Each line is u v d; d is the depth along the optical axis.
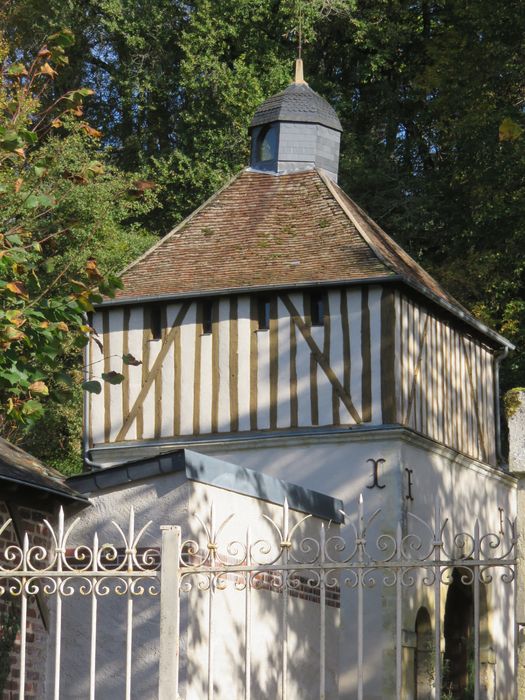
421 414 22.30
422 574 21.11
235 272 22.88
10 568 12.27
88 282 11.41
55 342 11.05
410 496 21.14
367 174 34.62
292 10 34.69
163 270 23.61
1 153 11.41
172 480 12.55
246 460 21.81
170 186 34.72
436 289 24.66
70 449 28.97
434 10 37.38
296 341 21.91
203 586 9.11
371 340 21.42
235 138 34.28
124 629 12.33
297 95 25.77
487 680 23.11
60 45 11.48
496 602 24.09
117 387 22.95
